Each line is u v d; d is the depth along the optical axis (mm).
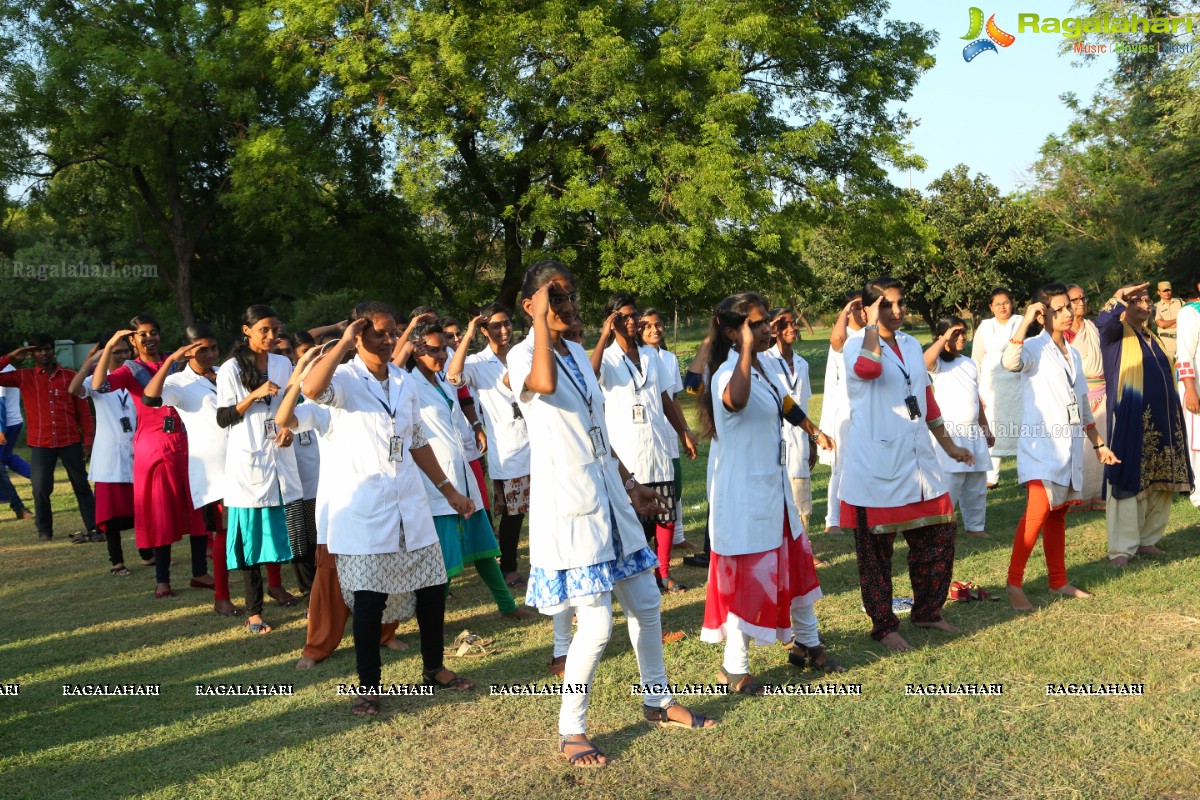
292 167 19156
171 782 4047
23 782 4102
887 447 5352
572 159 18828
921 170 21375
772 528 4785
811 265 34594
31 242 33250
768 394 4820
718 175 17547
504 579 7059
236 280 27625
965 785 3713
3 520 11922
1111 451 6883
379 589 4750
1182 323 7402
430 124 18328
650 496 4617
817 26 20469
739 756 4066
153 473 7500
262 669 5598
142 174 22656
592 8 18078
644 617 4359
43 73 20359
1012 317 9812
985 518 8641
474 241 22484
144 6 21234
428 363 6426
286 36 19234
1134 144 31562
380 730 4531
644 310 7082
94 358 8602
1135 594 6039
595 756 4066
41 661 5914
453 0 19062
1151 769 3758
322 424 4848
